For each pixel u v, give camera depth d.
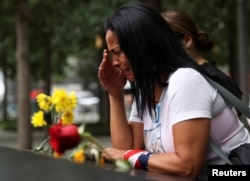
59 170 2.04
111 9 21.03
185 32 4.14
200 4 23.08
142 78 3.44
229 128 3.44
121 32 3.40
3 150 2.76
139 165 3.40
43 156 2.44
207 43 4.31
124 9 3.48
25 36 17.23
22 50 17.19
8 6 17.16
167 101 3.41
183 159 3.14
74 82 65.88
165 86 3.45
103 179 1.89
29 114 17.12
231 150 3.44
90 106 54.38
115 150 3.76
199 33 4.27
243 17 13.31
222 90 3.35
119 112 4.06
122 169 2.36
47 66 26.86
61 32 23.94
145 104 3.52
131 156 3.47
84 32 23.80
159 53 3.40
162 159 3.27
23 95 17.05
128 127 4.05
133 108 4.06
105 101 32.47
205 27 23.48
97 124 31.22
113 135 4.05
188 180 2.63
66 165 2.14
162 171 3.25
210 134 3.40
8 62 36.03
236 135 3.47
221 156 3.29
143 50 3.38
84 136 2.67
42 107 3.62
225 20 23.55
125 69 3.54
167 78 3.44
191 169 3.15
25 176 2.00
